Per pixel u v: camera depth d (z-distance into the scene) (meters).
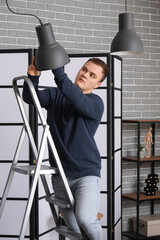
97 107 1.90
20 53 3.67
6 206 3.73
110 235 3.98
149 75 4.92
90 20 4.57
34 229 3.65
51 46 1.71
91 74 1.96
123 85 4.78
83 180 1.87
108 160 3.95
